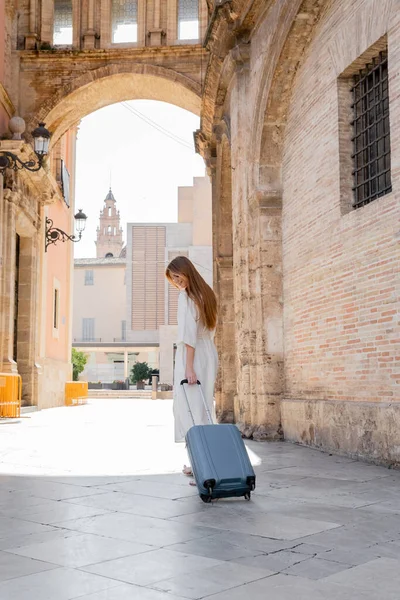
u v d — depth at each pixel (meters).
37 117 20.00
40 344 22.16
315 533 4.20
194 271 6.05
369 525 4.45
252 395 11.65
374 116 8.62
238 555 3.66
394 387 7.56
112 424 14.85
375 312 8.02
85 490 5.90
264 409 11.27
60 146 25.81
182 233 54.09
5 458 8.37
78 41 20.27
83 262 73.31
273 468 7.39
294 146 11.04
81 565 3.47
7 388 16.89
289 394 11.10
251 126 12.11
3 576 3.28
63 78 20.14
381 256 7.86
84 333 72.19
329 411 9.02
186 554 3.68
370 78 8.80
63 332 26.95
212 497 5.26
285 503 5.26
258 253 11.67
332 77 9.37
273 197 11.59
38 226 21.75
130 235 55.12
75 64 20.17
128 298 54.94
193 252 45.19
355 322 8.55
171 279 6.10
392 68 7.54
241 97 12.62
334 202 9.24
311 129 10.21
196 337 5.94
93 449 9.45
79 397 26.64
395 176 7.50
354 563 3.50
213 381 6.04
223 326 17.23
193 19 20.47
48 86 20.16
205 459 5.27
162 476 6.78
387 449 7.47
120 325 71.94
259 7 11.52
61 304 26.53
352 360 8.65
